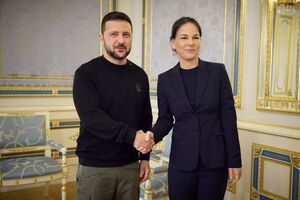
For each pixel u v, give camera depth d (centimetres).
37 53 309
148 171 156
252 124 220
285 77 199
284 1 195
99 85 133
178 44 150
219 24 245
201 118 148
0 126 267
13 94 300
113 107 136
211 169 147
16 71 300
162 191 193
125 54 135
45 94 315
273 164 208
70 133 329
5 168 233
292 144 196
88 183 136
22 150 273
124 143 138
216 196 151
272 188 209
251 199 224
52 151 318
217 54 248
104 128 126
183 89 151
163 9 307
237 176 148
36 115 283
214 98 147
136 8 350
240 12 227
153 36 323
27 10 301
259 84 215
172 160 156
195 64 153
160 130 160
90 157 135
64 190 248
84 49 335
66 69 326
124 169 140
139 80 144
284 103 200
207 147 147
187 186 152
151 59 328
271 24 206
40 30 309
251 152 222
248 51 223
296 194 194
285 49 198
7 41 294
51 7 313
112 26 132
